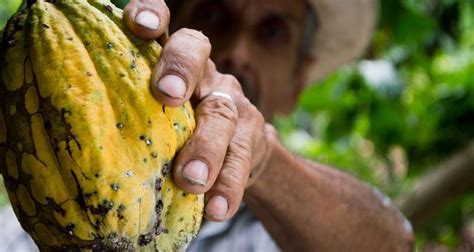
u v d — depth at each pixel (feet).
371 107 6.31
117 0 2.99
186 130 1.87
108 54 1.84
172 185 1.85
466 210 7.21
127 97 1.81
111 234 1.78
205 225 3.59
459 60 6.90
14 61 1.84
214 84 2.05
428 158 6.54
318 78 4.80
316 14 4.17
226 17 3.74
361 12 4.39
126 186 1.77
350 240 2.97
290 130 7.59
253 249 3.57
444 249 7.56
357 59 4.87
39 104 1.80
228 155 1.98
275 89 3.93
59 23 1.86
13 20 1.90
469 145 5.58
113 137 1.78
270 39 3.81
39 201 1.80
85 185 1.77
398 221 3.18
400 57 5.95
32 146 1.80
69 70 1.81
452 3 5.56
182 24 3.80
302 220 2.82
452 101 6.40
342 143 6.66
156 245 1.84
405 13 5.18
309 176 2.75
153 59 1.87
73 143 1.77
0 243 3.50
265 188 2.66
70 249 1.82
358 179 3.10
